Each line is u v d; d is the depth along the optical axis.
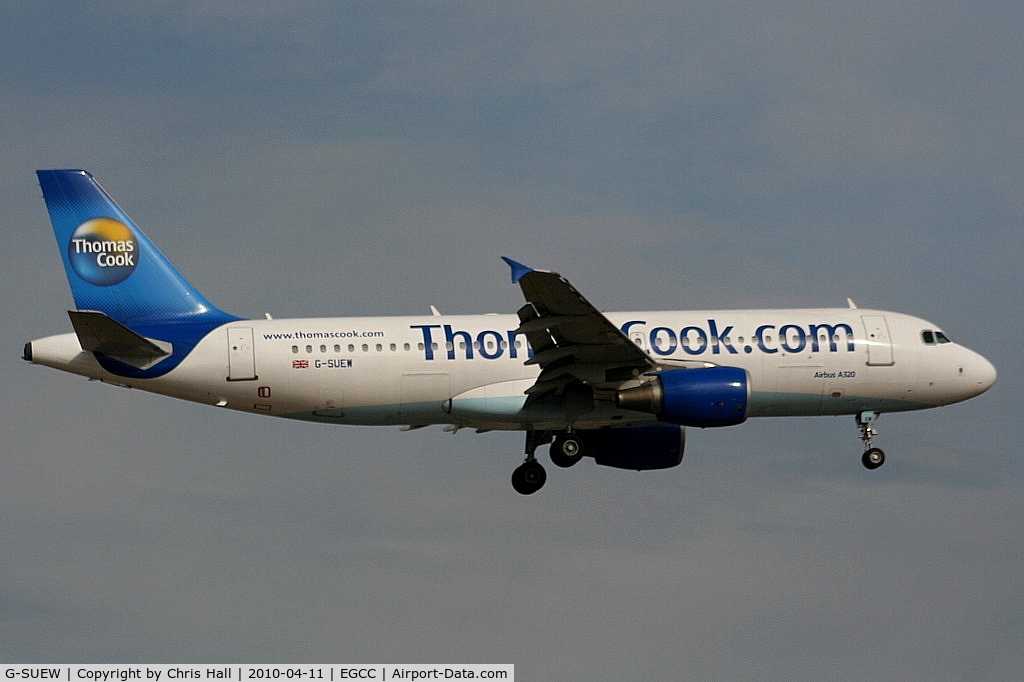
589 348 129.50
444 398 136.62
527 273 116.19
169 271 140.12
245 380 135.00
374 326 137.12
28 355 133.62
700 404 132.12
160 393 136.25
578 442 140.88
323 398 135.62
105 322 127.00
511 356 136.88
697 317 140.75
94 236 139.88
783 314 142.50
